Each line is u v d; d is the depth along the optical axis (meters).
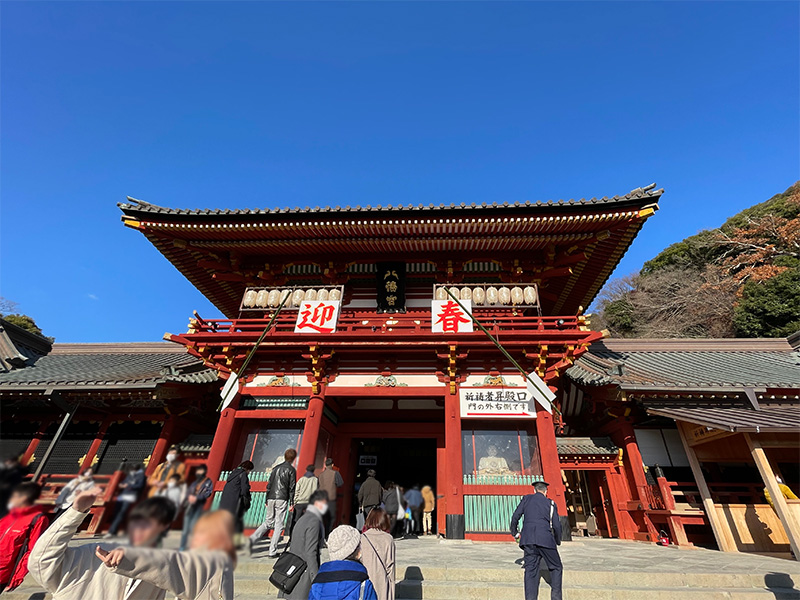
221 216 15.72
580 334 13.49
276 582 5.38
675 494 14.09
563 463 15.79
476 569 8.62
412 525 15.99
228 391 12.07
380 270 17.72
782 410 13.64
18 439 16.08
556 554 7.10
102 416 16.39
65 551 2.98
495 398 13.81
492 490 12.85
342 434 16.75
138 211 15.63
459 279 17.70
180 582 2.22
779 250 43.84
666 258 56.12
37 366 20.16
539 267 17.33
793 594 7.84
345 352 14.61
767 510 12.42
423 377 14.48
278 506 9.71
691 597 7.83
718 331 42.00
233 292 21.05
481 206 15.13
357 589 4.01
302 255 18.06
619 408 15.72
